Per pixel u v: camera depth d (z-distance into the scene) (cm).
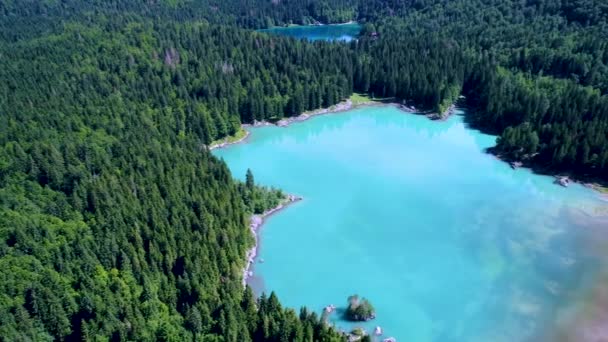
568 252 11206
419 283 10388
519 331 9206
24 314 7775
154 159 12638
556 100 15962
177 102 17075
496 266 10838
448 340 9050
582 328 9225
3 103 14638
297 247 11481
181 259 9519
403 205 13150
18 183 11081
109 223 10019
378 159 15838
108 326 7856
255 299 9806
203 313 8319
